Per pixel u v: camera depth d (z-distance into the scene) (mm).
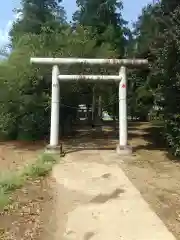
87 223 7152
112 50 23234
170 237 6305
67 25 26219
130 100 21422
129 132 24750
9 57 20328
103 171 11875
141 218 7316
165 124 13148
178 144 12906
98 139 21594
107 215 7574
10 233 6648
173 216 7375
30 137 21031
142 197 8750
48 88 19953
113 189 9594
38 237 6496
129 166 12664
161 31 13789
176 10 12203
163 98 13414
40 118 20141
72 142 20031
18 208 8086
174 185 9859
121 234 6539
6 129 20984
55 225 7094
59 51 19844
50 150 15391
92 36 23438
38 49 20062
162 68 12750
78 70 16641
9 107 19859
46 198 8914
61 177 11133
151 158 14172
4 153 17062
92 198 8859
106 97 25547
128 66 15930
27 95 19297
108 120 41094
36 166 12250
